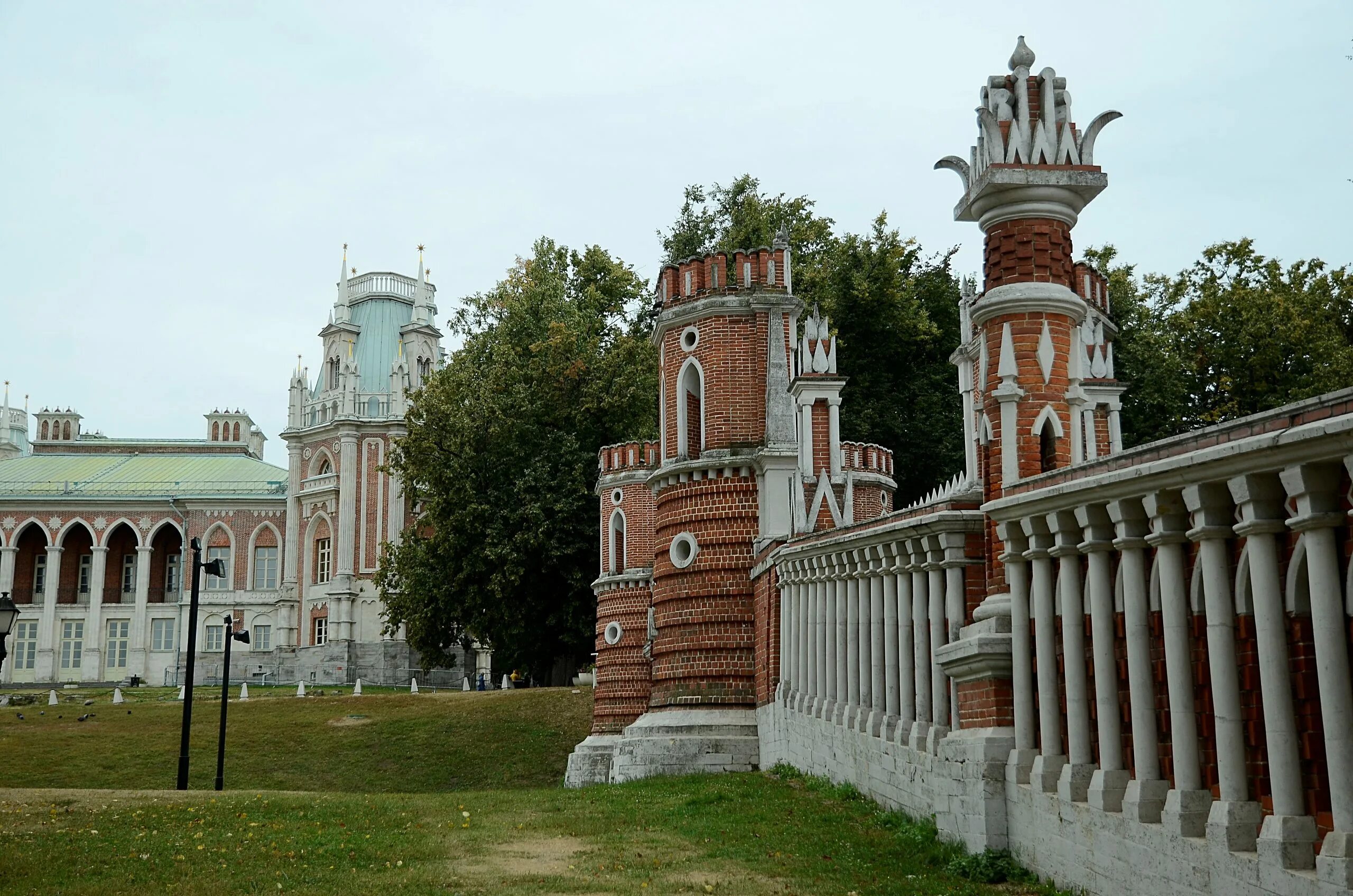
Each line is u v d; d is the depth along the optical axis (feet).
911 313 157.58
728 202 189.06
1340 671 31.24
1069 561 43.80
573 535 169.58
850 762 66.90
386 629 183.32
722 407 97.71
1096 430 87.71
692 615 96.27
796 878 47.50
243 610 307.78
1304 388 124.67
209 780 140.67
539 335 185.06
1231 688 35.24
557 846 55.77
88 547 327.47
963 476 100.37
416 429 174.09
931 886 44.96
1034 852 45.27
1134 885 38.75
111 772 143.33
